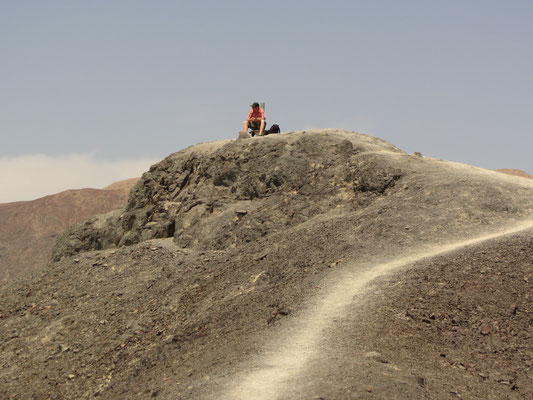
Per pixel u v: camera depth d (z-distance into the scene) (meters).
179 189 30.09
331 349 10.48
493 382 9.88
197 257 23.58
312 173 26.27
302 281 15.91
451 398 8.70
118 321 19.75
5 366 18.69
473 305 12.90
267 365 9.83
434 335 11.62
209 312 16.64
